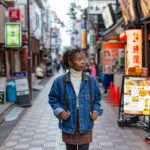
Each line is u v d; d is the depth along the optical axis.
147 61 18.95
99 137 10.41
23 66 32.25
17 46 21.20
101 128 11.65
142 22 18.66
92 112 5.68
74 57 5.64
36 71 40.75
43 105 17.88
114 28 28.69
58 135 10.70
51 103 5.79
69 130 5.65
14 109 16.39
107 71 22.59
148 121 11.98
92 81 5.75
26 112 15.65
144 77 11.22
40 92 25.14
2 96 17.31
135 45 16.80
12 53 27.05
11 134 11.04
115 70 22.69
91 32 48.28
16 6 26.53
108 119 13.23
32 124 12.60
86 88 5.69
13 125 12.59
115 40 27.92
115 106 16.75
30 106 17.38
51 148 9.25
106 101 18.64
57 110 5.62
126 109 11.22
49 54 63.62
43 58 52.00
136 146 9.38
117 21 26.56
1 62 23.53
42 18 52.25
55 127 11.94
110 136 10.52
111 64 22.77
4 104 17.11
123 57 22.80
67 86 5.69
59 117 5.65
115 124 12.28
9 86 18.14
